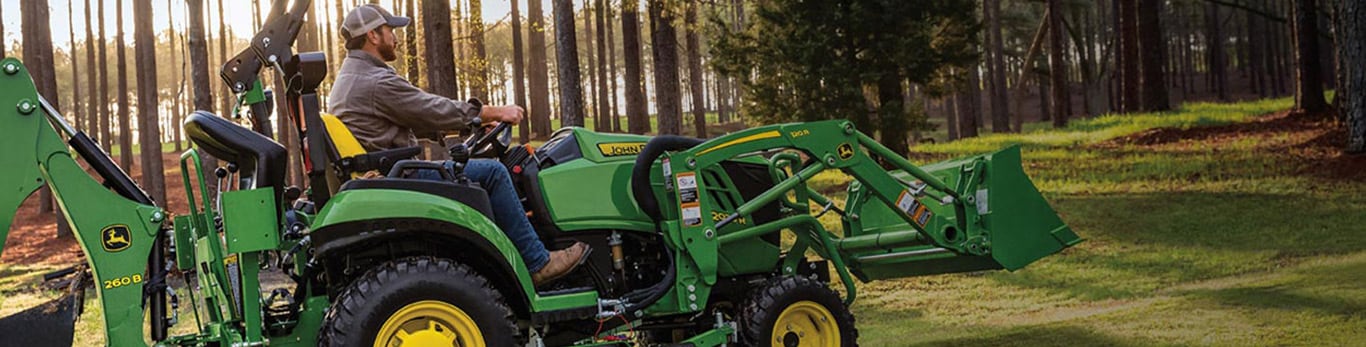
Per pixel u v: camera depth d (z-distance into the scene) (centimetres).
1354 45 1844
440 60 1856
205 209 479
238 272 476
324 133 506
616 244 574
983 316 986
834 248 646
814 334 623
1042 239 658
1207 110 3297
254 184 485
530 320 532
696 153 582
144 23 2814
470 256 514
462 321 480
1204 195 1662
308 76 480
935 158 2719
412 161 507
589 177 578
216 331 483
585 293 534
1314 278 1034
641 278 601
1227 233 1391
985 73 6153
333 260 503
